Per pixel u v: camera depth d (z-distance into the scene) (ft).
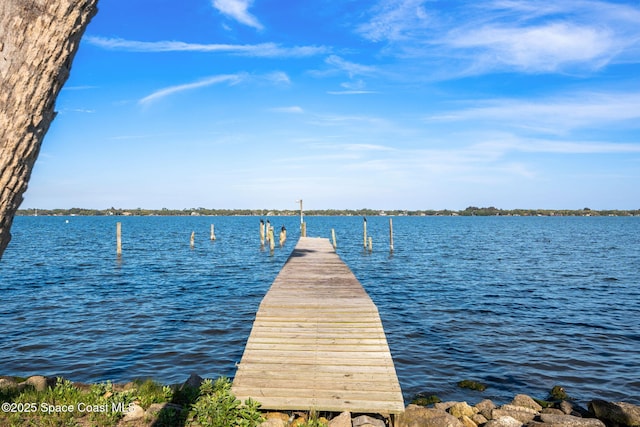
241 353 36.22
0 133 8.23
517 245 158.81
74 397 19.79
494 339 40.93
